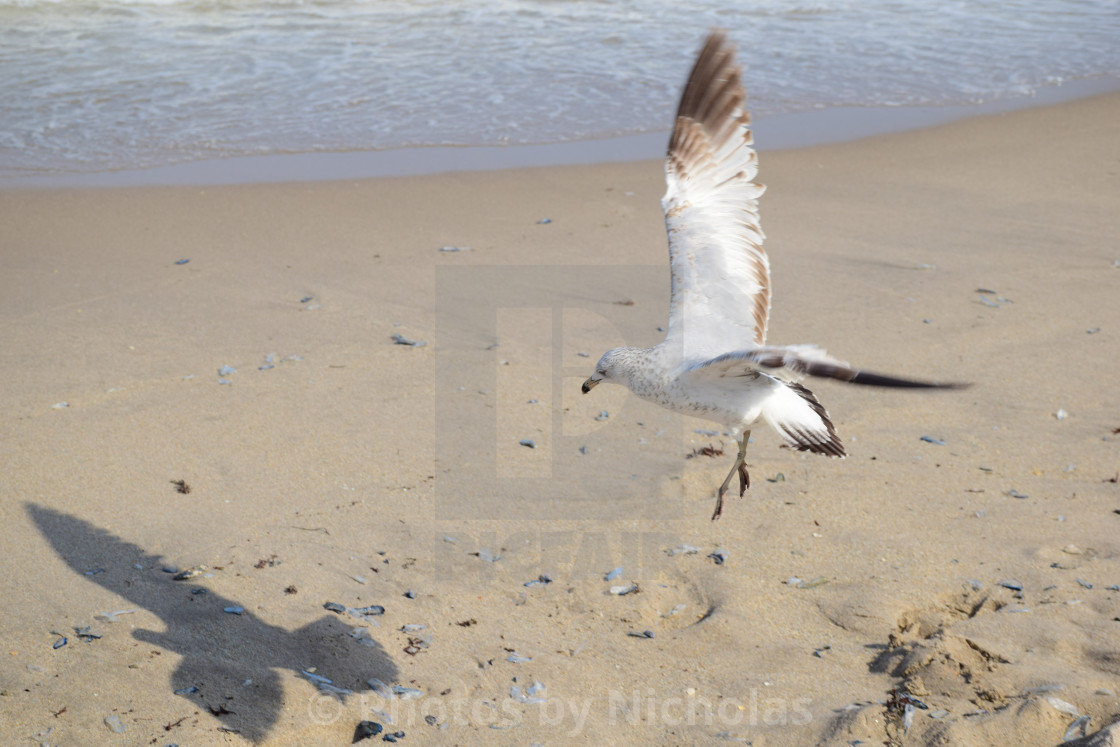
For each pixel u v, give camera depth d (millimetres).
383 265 10500
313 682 5219
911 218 11734
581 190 12570
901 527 6461
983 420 7711
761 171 13219
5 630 5473
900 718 4895
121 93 15430
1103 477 6918
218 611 5695
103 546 6203
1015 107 15602
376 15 19484
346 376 8352
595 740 4902
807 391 5051
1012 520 6488
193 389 8062
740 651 5465
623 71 16703
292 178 12812
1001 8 20797
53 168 12852
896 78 16797
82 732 4832
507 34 18469
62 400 7824
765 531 6473
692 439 7613
